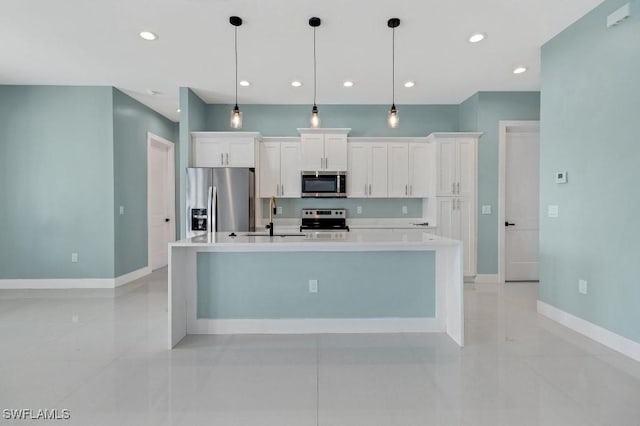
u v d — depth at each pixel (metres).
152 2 2.50
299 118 5.11
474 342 2.62
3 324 3.02
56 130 4.27
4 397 1.85
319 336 2.76
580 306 2.81
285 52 3.36
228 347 2.54
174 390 1.93
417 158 4.87
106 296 3.95
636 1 2.29
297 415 1.70
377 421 1.66
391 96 4.75
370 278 2.86
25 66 3.68
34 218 4.29
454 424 1.63
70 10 2.60
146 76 3.98
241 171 4.30
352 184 4.85
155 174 5.61
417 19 2.77
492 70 3.85
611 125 2.50
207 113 5.05
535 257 4.73
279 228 4.71
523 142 4.70
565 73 2.95
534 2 2.55
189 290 2.82
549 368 2.19
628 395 1.88
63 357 2.35
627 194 2.38
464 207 4.60
